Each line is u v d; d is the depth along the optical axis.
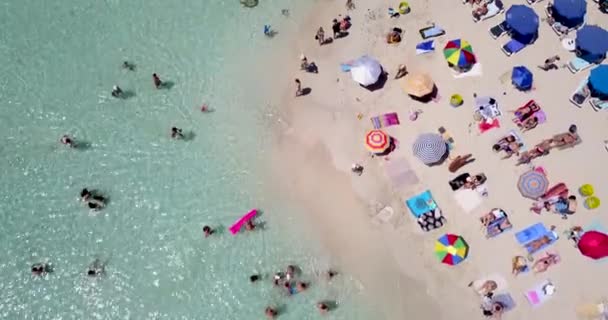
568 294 21.58
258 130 25.80
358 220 23.52
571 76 25.86
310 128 25.69
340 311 21.88
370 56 27.19
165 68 27.53
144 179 24.83
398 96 26.03
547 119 24.91
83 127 26.09
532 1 27.86
